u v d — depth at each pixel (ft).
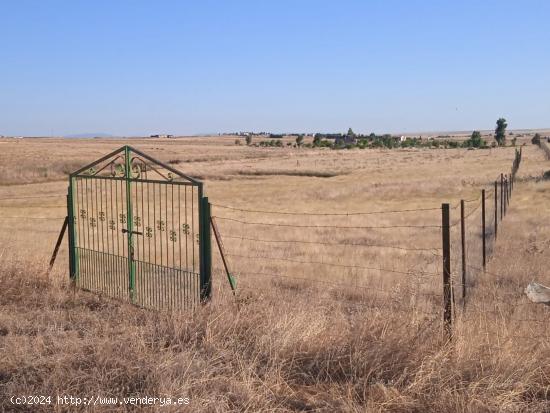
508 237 54.19
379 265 42.01
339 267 41.86
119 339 21.09
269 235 65.41
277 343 19.53
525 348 18.40
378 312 21.03
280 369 18.20
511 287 33.83
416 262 40.68
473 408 15.56
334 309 26.04
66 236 63.52
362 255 48.24
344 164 259.19
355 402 16.39
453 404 15.81
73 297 29.66
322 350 19.35
